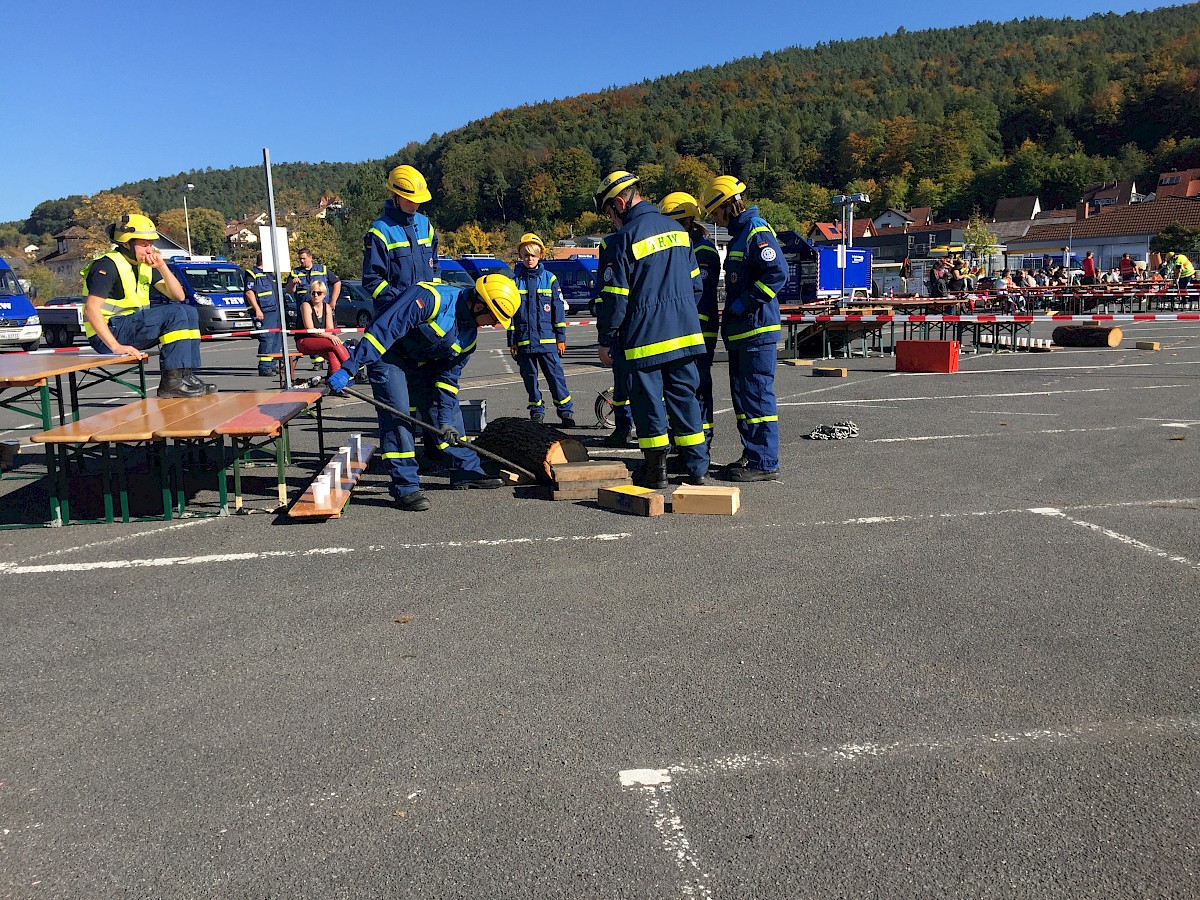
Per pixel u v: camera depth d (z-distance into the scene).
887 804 2.63
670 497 6.16
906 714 3.14
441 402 6.74
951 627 3.88
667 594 4.32
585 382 13.98
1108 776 2.76
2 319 24.22
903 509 5.78
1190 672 3.43
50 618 4.14
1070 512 5.63
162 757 2.95
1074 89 178.12
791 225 140.75
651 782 2.76
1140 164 141.88
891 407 10.29
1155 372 13.58
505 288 6.26
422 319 6.09
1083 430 8.55
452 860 2.42
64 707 3.29
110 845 2.51
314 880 2.35
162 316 7.69
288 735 3.07
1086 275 31.77
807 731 3.04
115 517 5.95
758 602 4.20
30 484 7.07
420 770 2.84
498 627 3.96
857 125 182.25
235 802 2.69
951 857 2.40
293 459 7.98
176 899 2.29
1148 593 4.23
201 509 6.11
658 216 6.07
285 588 4.49
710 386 7.08
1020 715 3.13
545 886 2.31
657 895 2.27
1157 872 2.33
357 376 5.98
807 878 2.33
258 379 16.20
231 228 162.62
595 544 5.14
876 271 57.88
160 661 3.66
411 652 3.71
